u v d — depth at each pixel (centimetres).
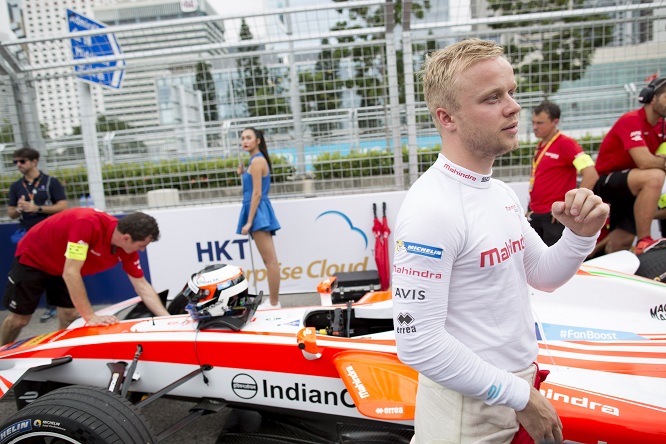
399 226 126
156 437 234
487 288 125
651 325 267
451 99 121
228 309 287
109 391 228
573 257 137
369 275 504
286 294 554
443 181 126
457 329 128
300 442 272
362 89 557
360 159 566
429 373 120
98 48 546
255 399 272
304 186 577
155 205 581
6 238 568
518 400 120
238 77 564
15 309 374
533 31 540
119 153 584
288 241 546
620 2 533
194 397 281
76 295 312
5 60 549
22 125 580
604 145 453
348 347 256
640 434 199
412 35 537
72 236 314
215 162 579
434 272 119
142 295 355
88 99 554
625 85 550
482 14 540
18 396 289
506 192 140
